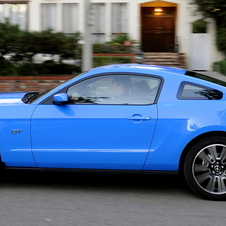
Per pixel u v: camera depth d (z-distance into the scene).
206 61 20.67
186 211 5.80
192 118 6.21
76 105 6.49
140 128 6.30
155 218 5.51
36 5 21.83
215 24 20.72
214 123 6.14
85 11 12.27
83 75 6.66
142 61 19.70
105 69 6.70
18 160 6.58
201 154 6.23
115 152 6.35
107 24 21.95
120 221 5.38
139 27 21.83
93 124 6.37
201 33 20.75
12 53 15.41
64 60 16.12
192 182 6.27
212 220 5.45
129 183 7.25
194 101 6.32
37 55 15.86
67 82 6.65
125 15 21.88
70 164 6.50
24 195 6.51
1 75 15.62
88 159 6.43
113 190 6.82
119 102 6.46
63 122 6.43
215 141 6.17
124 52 20.34
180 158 6.30
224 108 6.20
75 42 15.38
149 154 6.32
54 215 5.60
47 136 6.48
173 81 6.47
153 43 22.94
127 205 6.06
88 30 12.32
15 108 6.58
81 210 5.81
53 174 7.81
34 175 7.73
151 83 6.51
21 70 15.72
